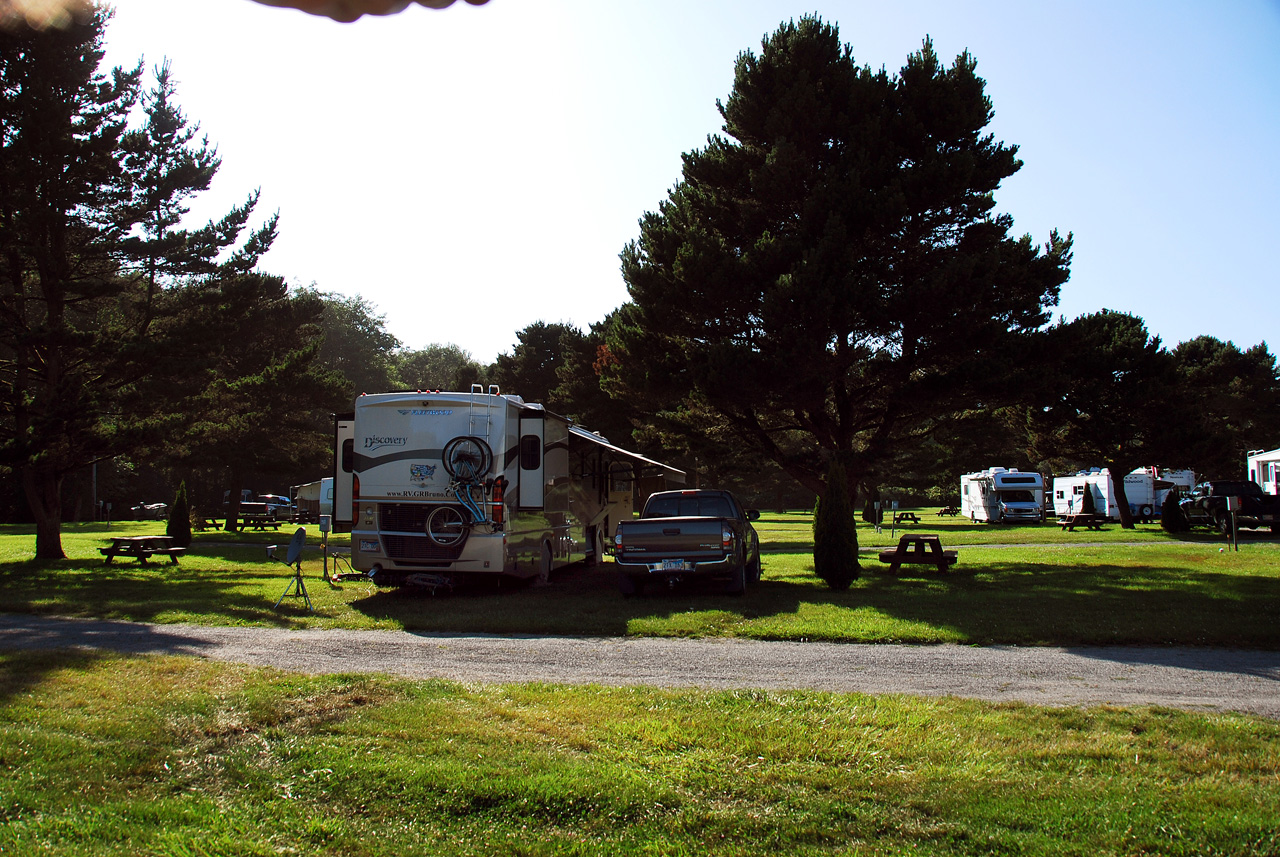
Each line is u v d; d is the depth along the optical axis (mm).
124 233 20328
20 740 5383
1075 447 34562
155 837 4207
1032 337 18172
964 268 16891
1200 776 5066
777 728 5906
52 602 11953
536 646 9227
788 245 17672
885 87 18719
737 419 20141
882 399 20266
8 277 19109
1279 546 22484
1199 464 31938
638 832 4355
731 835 4328
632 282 19469
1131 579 14828
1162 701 6840
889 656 8680
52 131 18109
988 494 43125
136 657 7918
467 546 12992
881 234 18047
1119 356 31531
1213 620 10336
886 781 4973
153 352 18969
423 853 4137
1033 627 9992
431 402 13234
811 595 13312
